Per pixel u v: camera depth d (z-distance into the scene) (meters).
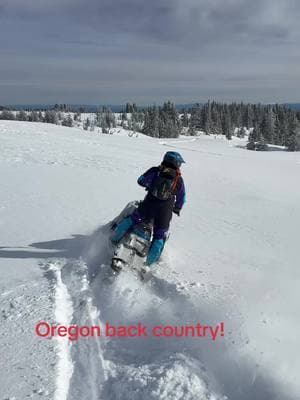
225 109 177.00
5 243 5.98
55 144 24.31
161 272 5.20
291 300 4.60
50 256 5.42
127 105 185.00
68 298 4.17
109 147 28.17
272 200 12.95
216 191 14.07
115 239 5.27
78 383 2.92
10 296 4.09
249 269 5.70
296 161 37.31
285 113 147.50
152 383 2.88
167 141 88.88
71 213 8.00
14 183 10.97
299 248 7.17
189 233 7.62
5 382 2.82
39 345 3.26
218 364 3.19
